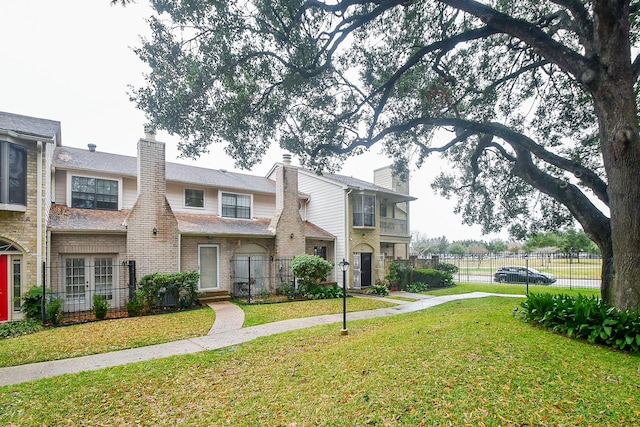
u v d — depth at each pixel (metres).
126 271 11.30
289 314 10.45
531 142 8.48
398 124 10.04
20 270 9.22
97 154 14.02
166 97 7.03
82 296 10.66
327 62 7.60
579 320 6.08
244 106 7.81
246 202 16.30
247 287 14.30
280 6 6.49
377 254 18.98
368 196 18.55
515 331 6.28
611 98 6.02
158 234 11.85
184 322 9.20
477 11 6.75
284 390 4.58
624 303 6.06
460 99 9.48
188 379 5.13
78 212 11.45
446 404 3.71
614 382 4.23
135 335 7.83
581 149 10.04
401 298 14.41
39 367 5.79
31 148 9.48
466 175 13.42
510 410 3.56
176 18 6.46
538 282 21.42
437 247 52.25
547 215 11.70
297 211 16.02
